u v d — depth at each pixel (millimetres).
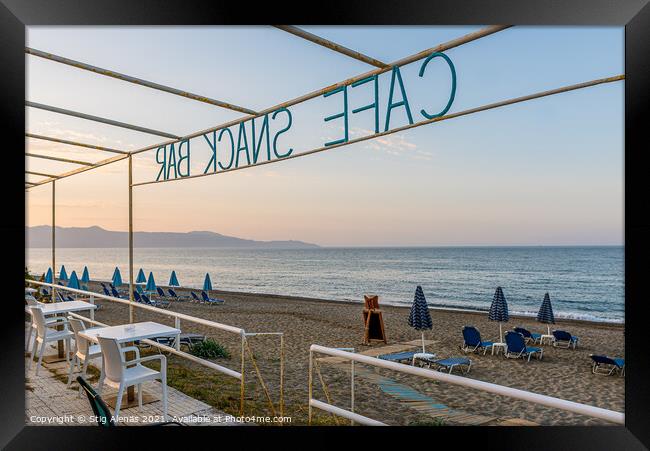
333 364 9031
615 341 15023
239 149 4332
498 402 7066
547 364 10695
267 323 18047
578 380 9398
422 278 56125
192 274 70562
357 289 50312
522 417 6441
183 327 14305
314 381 7566
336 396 6676
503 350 11898
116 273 25391
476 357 11258
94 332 4223
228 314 21281
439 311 26562
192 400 4348
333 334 14734
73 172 7727
